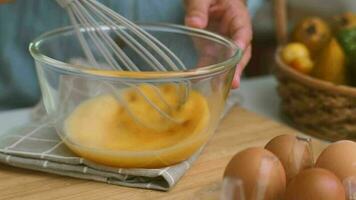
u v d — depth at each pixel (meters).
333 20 0.90
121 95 0.62
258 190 0.52
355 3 1.25
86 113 0.63
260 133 0.74
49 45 0.68
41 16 0.90
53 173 0.63
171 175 0.61
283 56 0.82
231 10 0.76
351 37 0.78
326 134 0.75
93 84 0.60
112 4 0.89
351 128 0.74
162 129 0.63
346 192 0.54
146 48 0.68
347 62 0.76
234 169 0.53
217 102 0.64
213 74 0.61
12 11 0.90
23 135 0.67
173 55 0.66
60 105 0.63
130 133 0.62
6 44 0.92
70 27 0.69
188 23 0.71
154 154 0.60
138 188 0.61
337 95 0.73
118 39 0.67
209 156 0.68
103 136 0.62
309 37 0.85
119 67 0.65
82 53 0.69
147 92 0.64
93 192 0.60
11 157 0.63
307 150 0.58
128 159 0.60
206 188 0.61
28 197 0.59
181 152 0.62
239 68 0.71
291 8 1.38
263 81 0.95
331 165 0.56
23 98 0.95
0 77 0.94
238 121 0.76
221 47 0.68
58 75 0.61
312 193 0.51
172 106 0.62
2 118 0.78
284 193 0.53
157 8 0.91
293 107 0.78
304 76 0.75
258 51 1.53
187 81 0.60
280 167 0.54
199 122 0.63
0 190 0.60
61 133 0.64
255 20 1.50
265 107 0.85
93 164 0.62
